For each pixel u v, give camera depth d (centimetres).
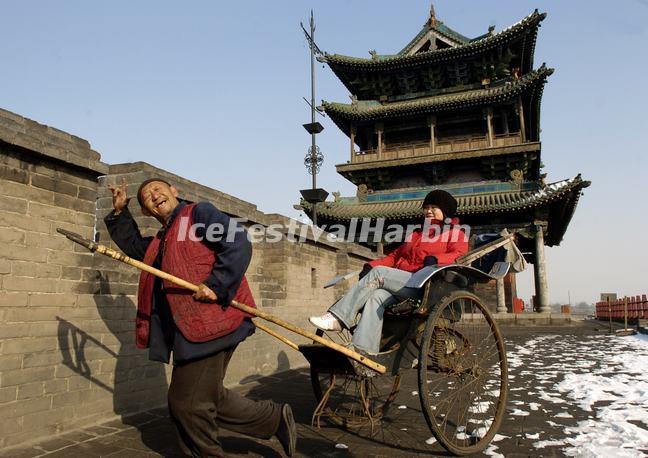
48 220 429
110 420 462
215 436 277
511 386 652
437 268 359
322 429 425
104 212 596
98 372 459
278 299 833
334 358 362
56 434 411
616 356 1002
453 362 396
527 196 2517
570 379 701
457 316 403
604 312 3105
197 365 274
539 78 2533
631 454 345
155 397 526
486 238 456
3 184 393
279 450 362
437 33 2988
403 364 380
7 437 372
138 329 311
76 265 451
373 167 2908
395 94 3180
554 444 379
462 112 2897
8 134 385
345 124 3131
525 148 2595
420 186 2967
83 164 457
